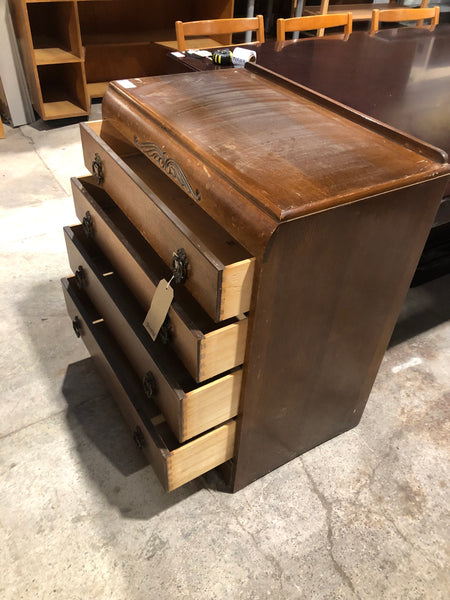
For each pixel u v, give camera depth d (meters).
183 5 3.85
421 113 1.58
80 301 1.61
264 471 1.40
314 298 1.02
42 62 2.99
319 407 1.35
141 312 1.32
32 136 3.13
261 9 4.37
